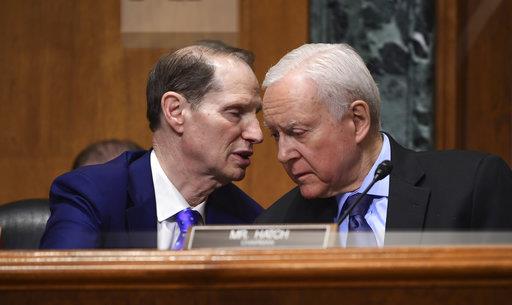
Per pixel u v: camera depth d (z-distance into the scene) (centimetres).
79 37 698
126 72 694
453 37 654
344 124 393
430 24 651
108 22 696
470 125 671
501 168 406
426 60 651
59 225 420
